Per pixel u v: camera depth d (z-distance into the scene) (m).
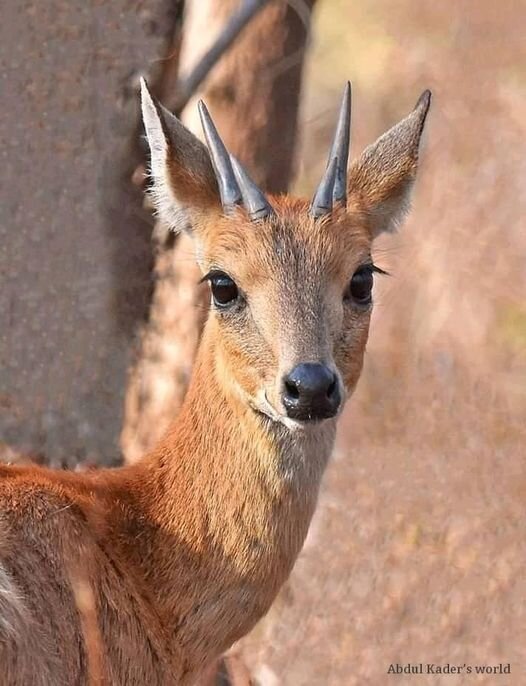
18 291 14.22
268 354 9.95
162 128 10.66
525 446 17.33
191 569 10.28
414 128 11.07
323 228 10.33
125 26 13.65
